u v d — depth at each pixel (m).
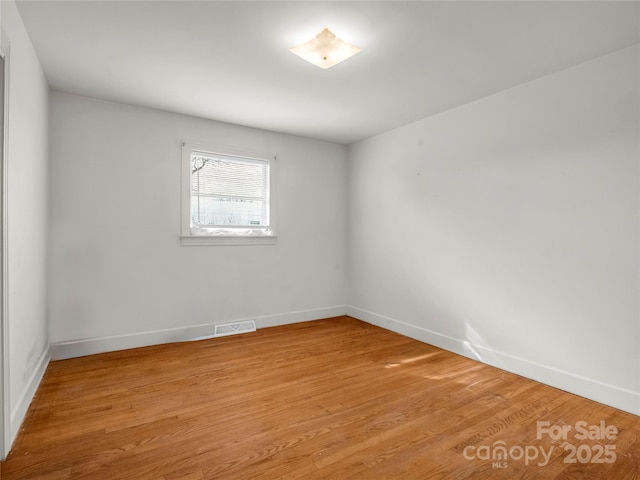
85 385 2.59
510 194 2.94
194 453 1.80
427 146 3.71
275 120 3.85
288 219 4.41
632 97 2.26
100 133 3.28
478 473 1.67
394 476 1.64
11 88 1.86
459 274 3.36
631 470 1.70
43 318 2.79
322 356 3.27
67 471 1.65
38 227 2.58
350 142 4.77
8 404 1.76
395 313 4.11
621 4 1.85
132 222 3.43
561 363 2.60
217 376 2.79
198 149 3.77
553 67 2.57
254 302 4.17
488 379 2.77
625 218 2.29
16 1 1.87
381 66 2.59
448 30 2.12
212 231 3.94
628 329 2.28
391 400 2.40
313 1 1.86
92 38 2.25
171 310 3.65
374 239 4.43
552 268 2.66
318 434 1.98
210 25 2.10
